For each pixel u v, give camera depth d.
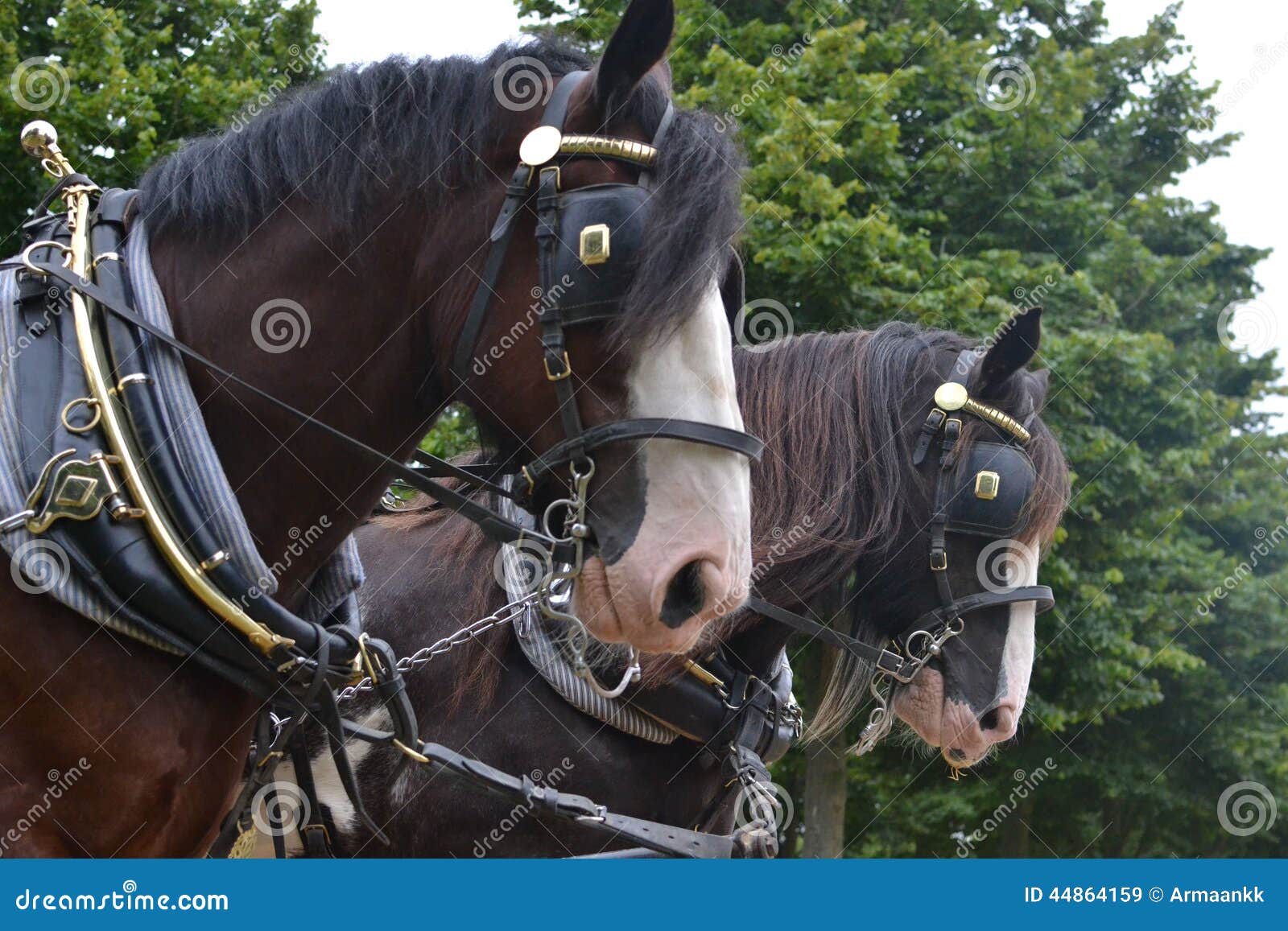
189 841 1.97
